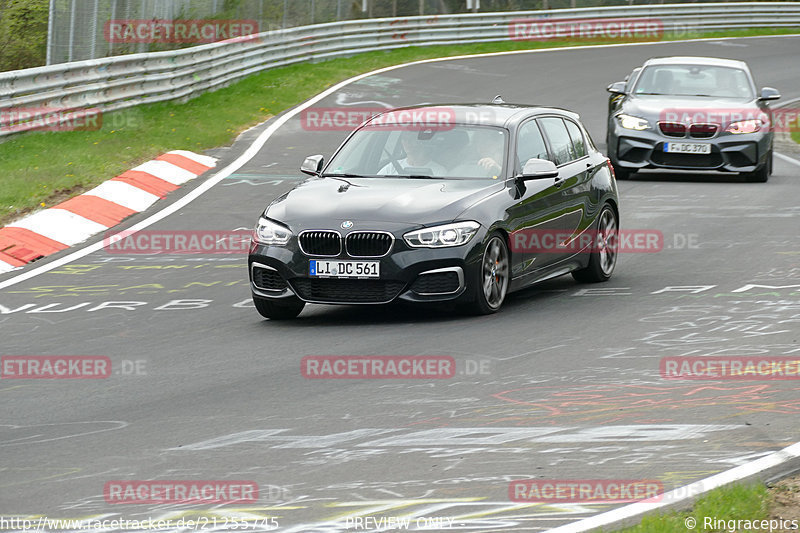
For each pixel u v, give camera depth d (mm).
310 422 21000
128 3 86125
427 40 117250
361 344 27234
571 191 33781
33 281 37000
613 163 57250
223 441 19969
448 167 31781
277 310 30797
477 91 90250
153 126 67062
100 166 54375
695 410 21078
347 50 107000
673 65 59656
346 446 19484
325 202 30344
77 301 33969
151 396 23234
